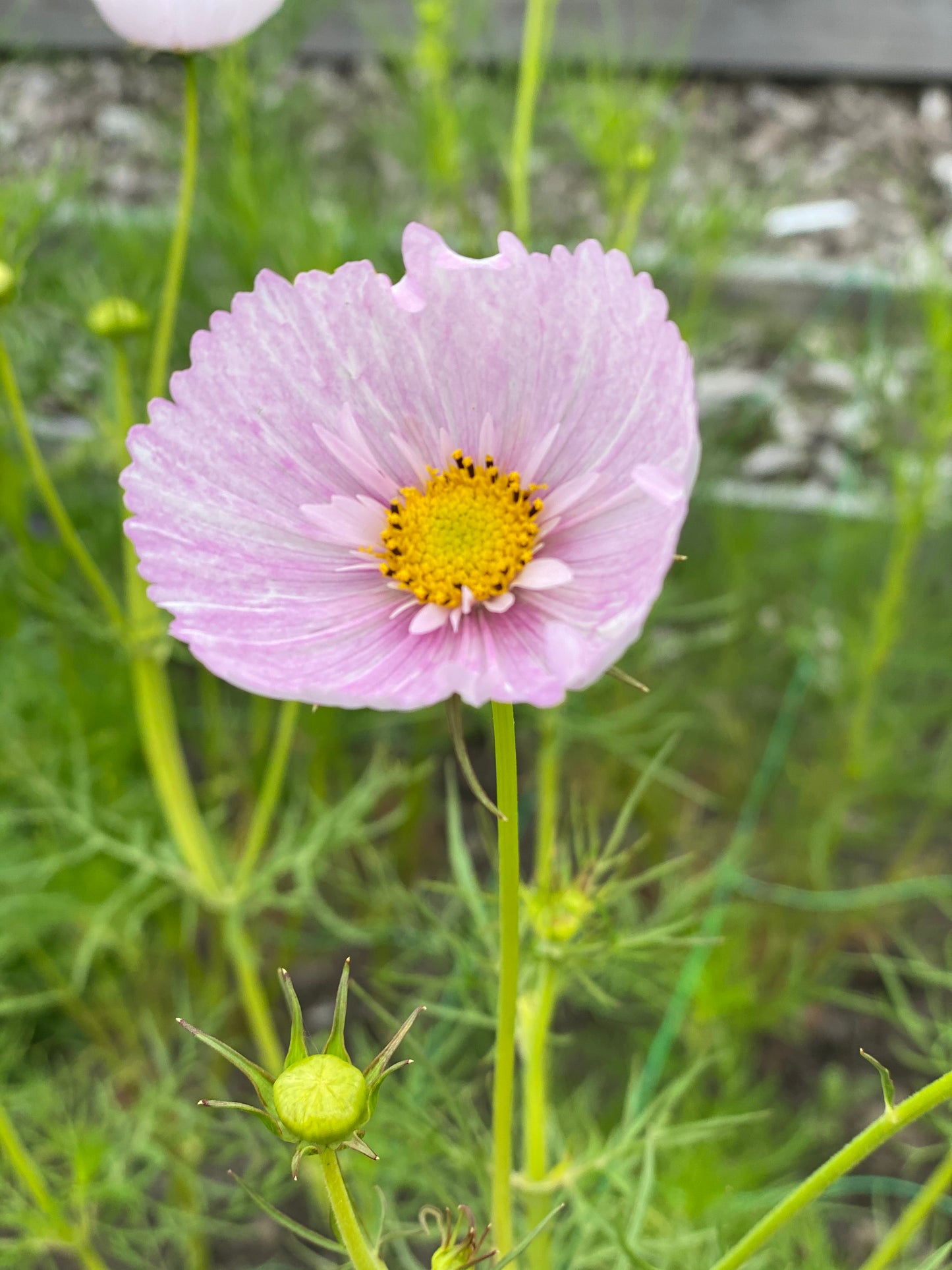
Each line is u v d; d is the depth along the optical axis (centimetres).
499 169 56
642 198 34
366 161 57
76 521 43
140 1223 38
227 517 16
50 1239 26
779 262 58
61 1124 36
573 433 16
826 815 43
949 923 46
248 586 16
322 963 45
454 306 16
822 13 68
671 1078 38
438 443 17
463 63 47
